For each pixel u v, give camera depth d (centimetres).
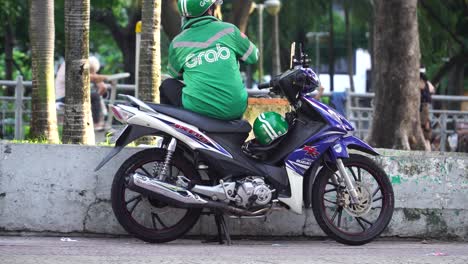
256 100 1188
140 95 1259
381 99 1589
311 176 949
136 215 977
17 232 970
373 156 1041
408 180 1052
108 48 6512
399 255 855
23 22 3888
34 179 971
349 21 6131
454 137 2298
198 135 911
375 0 1611
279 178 937
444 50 3600
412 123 1580
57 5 3453
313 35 6994
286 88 950
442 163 1063
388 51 1579
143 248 880
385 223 976
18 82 2005
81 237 976
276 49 4350
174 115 912
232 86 930
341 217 1029
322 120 952
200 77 930
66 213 975
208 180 941
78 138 1160
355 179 981
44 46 1323
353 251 898
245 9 2228
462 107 3023
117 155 977
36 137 1323
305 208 998
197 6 949
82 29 1161
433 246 988
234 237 1008
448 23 3434
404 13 1572
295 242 1005
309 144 942
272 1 4041
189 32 956
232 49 950
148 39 1254
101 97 1881
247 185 916
